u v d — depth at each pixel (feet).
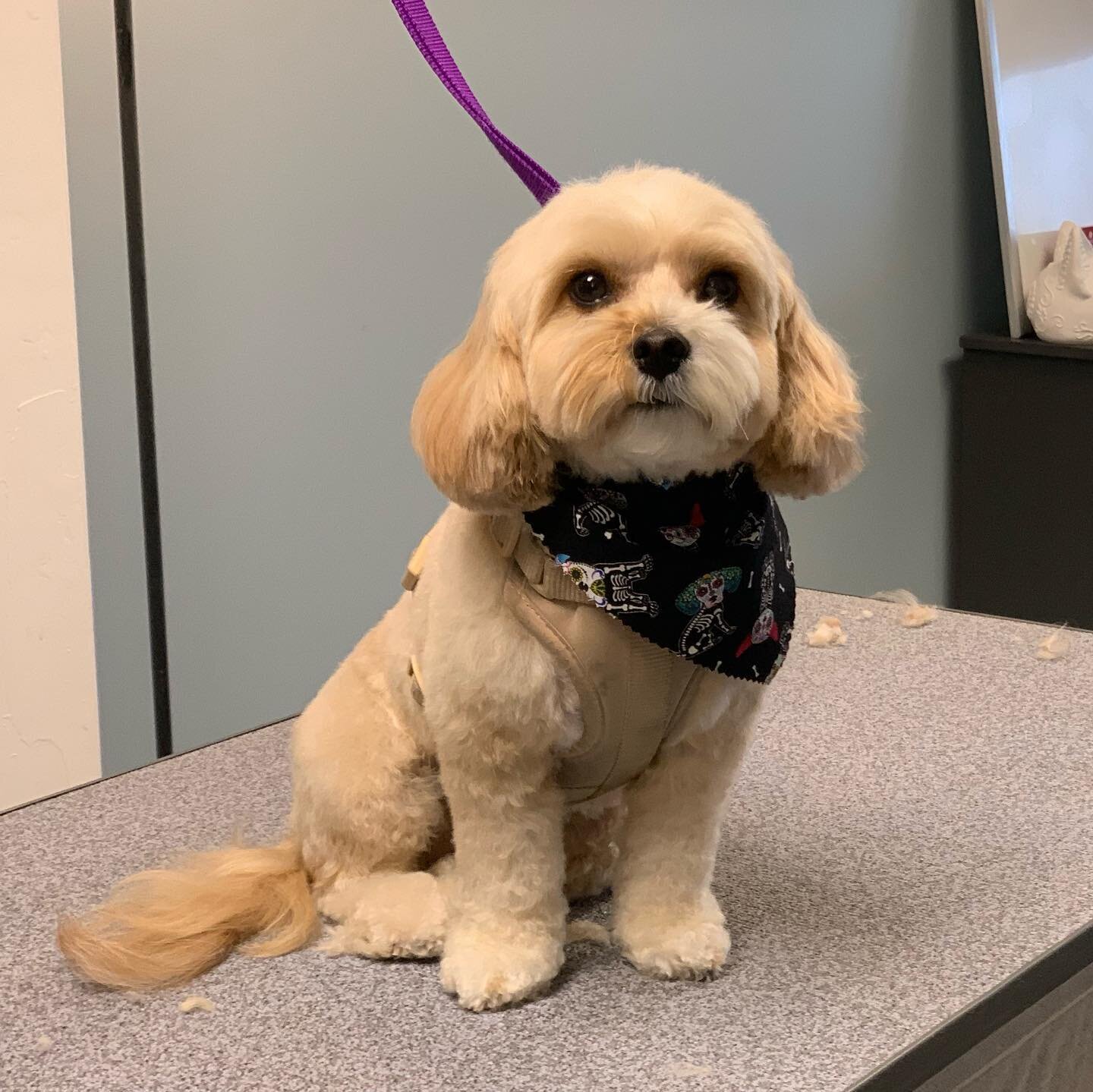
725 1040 3.11
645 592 3.04
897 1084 2.99
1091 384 8.21
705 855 3.48
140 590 5.97
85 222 5.50
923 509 9.23
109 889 4.00
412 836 3.71
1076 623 8.60
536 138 6.59
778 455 3.27
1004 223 8.61
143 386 5.74
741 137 7.52
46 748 6.08
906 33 8.32
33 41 5.29
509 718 3.08
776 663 3.31
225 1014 3.29
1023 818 4.39
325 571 6.42
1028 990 3.41
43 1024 3.26
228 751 5.20
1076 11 9.17
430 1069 3.02
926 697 5.56
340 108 5.95
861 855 4.13
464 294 6.55
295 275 5.99
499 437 3.04
